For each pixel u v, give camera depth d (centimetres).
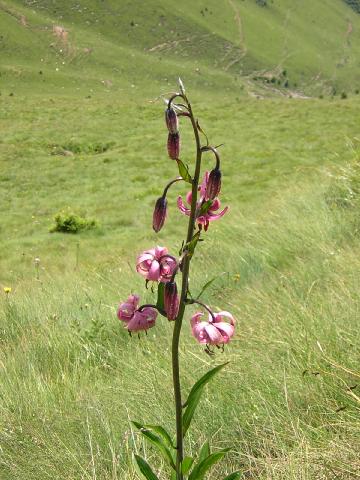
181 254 52
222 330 53
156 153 748
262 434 88
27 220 506
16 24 3819
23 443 97
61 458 90
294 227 216
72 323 163
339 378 86
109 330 157
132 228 451
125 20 4406
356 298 122
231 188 548
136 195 561
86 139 873
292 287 149
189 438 90
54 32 3872
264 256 198
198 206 53
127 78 3681
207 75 4172
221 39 4712
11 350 155
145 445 88
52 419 101
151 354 123
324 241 193
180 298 54
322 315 115
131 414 99
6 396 115
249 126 882
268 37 5094
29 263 368
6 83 3055
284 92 4472
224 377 102
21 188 642
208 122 938
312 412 90
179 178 53
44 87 3125
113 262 308
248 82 4397
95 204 545
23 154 815
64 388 118
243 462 86
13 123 1045
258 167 626
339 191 260
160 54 4312
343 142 702
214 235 251
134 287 193
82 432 97
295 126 846
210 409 95
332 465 74
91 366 134
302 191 299
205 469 55
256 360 105
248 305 145
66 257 373
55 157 793
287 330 114
